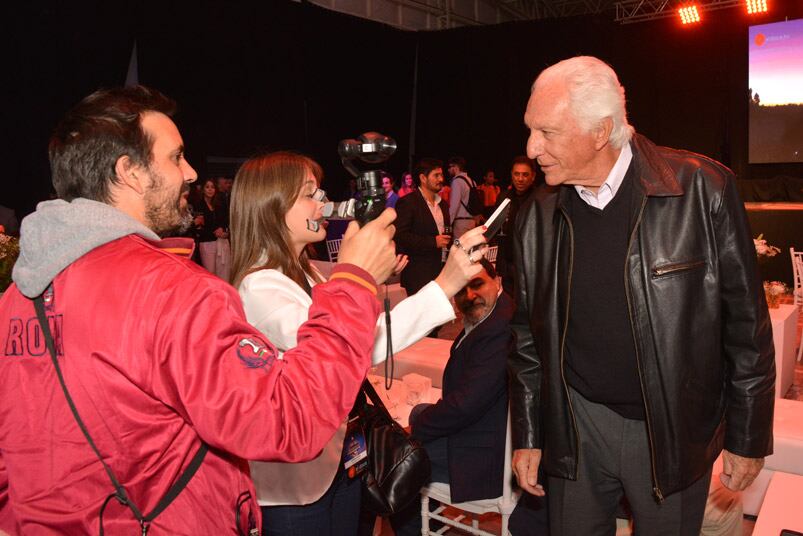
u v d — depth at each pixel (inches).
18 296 35.8
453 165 350.0
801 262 208.1
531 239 62.7
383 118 461.1
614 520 65.1
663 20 436.5
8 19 246.4
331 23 399.9
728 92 428.5
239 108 339.0
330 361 33.5
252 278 54.5
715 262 53.7
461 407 80.4
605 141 53.1
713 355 55.3
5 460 34.4
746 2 386.0
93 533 32.9
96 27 271.4
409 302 49.2
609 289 56.6
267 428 31.3
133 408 32.6
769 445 55.5
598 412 60.2
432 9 502.3
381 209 40.4
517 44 475.8
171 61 301.6
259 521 38.6
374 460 61.2
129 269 33.0
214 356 31.7
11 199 254.2
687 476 56.2
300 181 57.3
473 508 85.8
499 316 83.0
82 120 35.5
